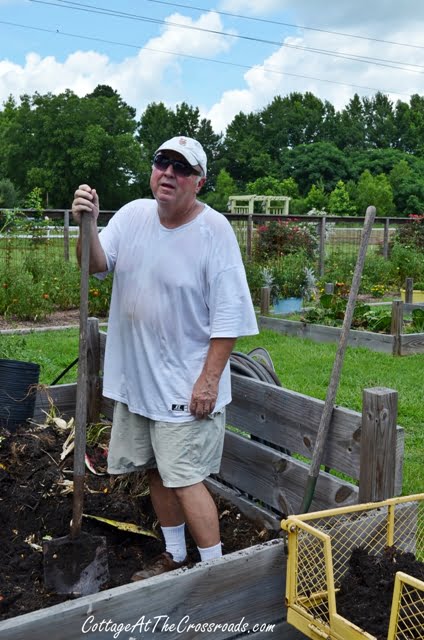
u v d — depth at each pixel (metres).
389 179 63.66
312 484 3.10
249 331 3.04
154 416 3.03
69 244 13.53
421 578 2.59
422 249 18.47
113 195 58.38
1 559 3.16
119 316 3.14
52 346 8.73
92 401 4.75
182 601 2.54
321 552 2.71
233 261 3.00
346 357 8.71
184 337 3.00
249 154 79.06
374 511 2.88
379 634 2.36
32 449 3.95
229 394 3.14
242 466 3.85
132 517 3.58
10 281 11.09
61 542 2.93
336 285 11.74
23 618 2.25
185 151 2.87
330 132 85.75
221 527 3.76
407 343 9.02
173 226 3.02
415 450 5.32
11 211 11.77
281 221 15.43
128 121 60.41
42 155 56.31
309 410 3.38
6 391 4.28
